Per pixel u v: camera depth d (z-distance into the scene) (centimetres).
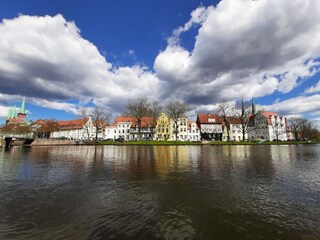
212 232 611
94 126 12556
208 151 3809
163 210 783
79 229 631
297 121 10825
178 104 8025
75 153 3403
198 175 1428
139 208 803
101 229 630
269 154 3109
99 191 1036
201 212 762
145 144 6488
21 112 16688
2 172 1567
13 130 10838
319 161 2200
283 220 693
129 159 2447
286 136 11612
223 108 7881
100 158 2578
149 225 657
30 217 718
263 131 11256
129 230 624
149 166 1861
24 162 2192
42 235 593
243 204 846
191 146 5872
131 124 10962
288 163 2047
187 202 871
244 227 643
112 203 860
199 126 10738
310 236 586
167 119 10269
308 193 994
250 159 2414
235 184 1171
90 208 805
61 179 1315
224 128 10656
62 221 686
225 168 1733
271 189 1066
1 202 875
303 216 725
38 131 10625
